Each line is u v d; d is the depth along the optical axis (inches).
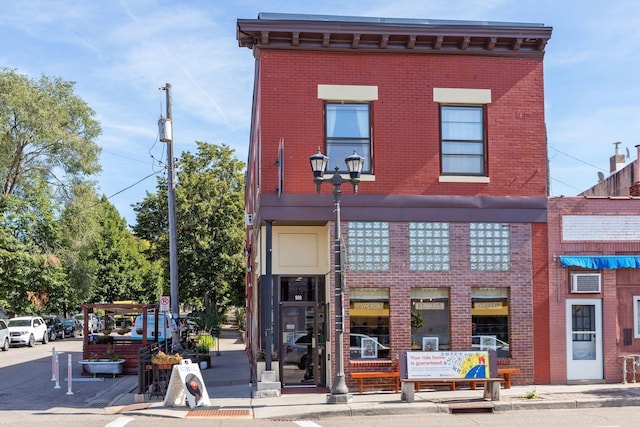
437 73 710.5
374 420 542.0
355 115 703.1
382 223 695.1
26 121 1622.8
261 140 685.3
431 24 698.2
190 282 1761.8
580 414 560.4
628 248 725.3
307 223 706.2
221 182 1796.3
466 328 695.7
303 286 728.3
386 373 658.8
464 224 706.2
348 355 677.3
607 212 727.1
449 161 711.7
